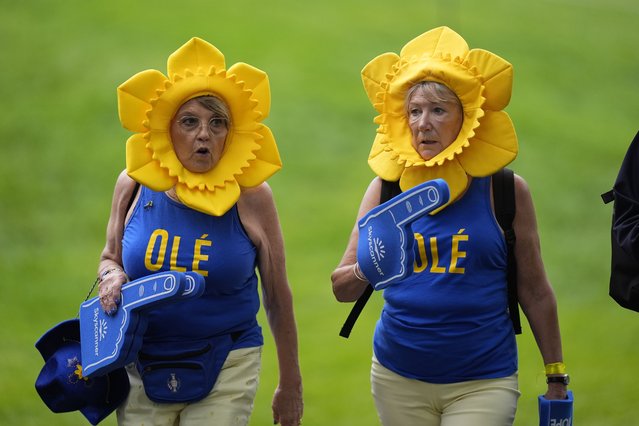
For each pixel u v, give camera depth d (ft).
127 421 54.54
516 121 219.20
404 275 50.88
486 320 53.36
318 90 225.35
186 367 53.36
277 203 178.60
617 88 246.68
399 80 55.16
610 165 201.26
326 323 133.28
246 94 54.65
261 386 111.24
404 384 54.44
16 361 113.91
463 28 270.26
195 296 49.32
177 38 240.94
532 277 54.44
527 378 113.60
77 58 225.97
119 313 51.65
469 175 54.54
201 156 53.67
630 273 52.44
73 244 158.81
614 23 292.40
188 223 53.93
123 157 189.78
